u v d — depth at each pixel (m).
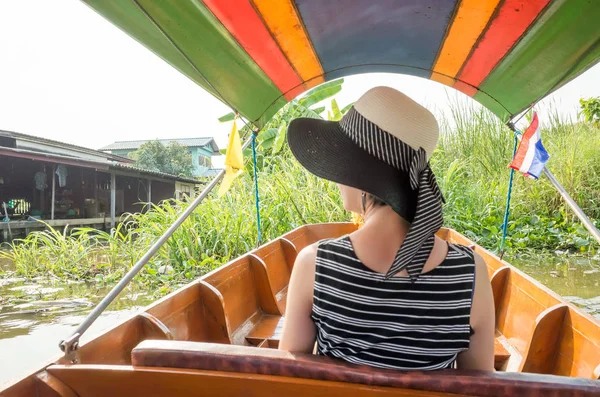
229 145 2.91
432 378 0.99
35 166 16.98
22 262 7.25
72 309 5.06
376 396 1.01
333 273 1.01
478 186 8.95
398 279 0.97
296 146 1.12
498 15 2.24
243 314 2.94
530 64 2.58
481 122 10.22
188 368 1.13
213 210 7.48
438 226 0.95
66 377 1.21
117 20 1.90
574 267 6.52
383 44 2.77
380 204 1.02
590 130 10.57
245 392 1.09
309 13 2.29
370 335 1.00
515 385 0.98
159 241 2.26
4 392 1.12
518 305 2.74
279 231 7.32
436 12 2.34
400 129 0.99
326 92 8.99
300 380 1.05
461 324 1.00
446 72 3.06
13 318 4.73
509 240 7.83
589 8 1.91
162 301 1.97
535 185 8.88
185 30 2.08
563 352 2.08
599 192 8.65
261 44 2.49
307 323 1.09
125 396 1.18
